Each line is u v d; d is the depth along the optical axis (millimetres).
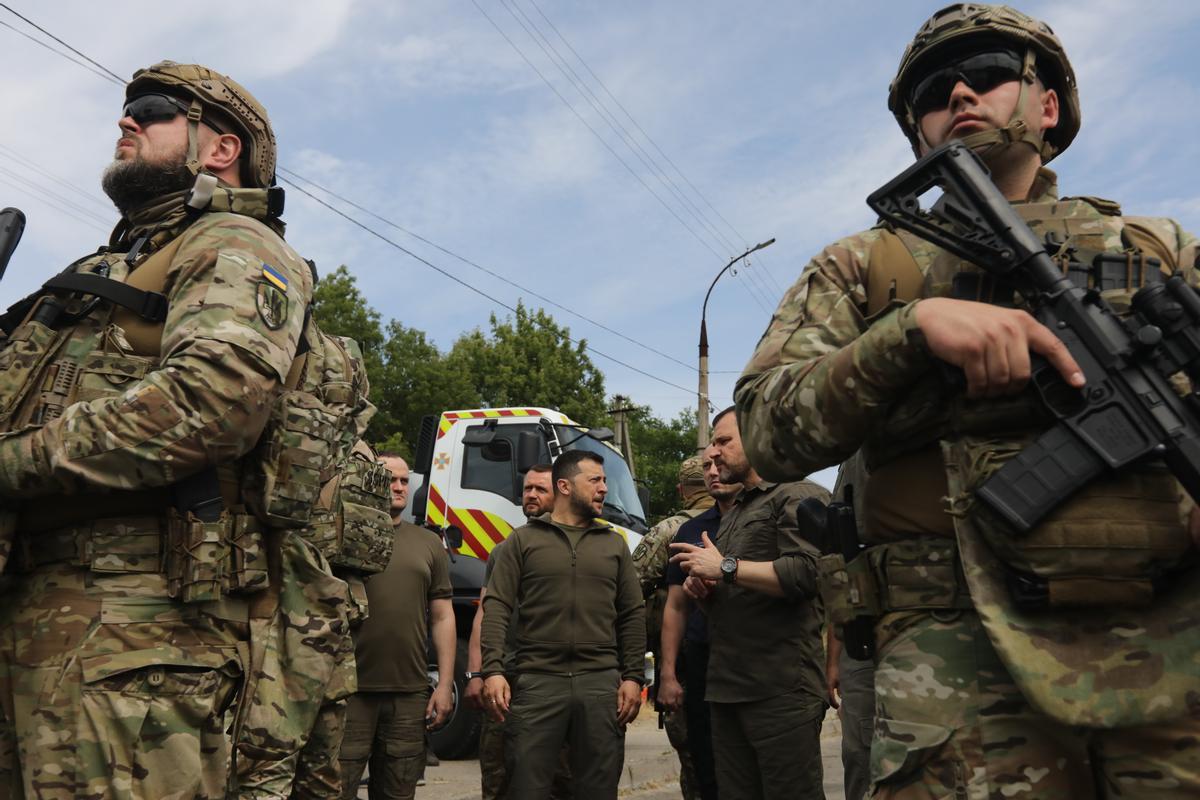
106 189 2316
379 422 33750
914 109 1813
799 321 1672
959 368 1415
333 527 3582
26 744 1809
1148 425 1346
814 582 3574
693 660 4469
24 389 1918
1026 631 1363
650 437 46000
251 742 2111
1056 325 1431
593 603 4371
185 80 2322
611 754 4328
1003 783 1393
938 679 1449
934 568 1479
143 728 1842
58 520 1894
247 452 2070
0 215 2195
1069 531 1337
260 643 2105
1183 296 1367
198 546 1923
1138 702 1330
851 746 3607
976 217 1522
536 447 7996
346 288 34812
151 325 2004
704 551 3730
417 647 4375
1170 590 1406
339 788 3113
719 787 3840
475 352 35156
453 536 7887
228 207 2158
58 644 1834
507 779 4297
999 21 1702
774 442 1591
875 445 1578
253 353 1897
